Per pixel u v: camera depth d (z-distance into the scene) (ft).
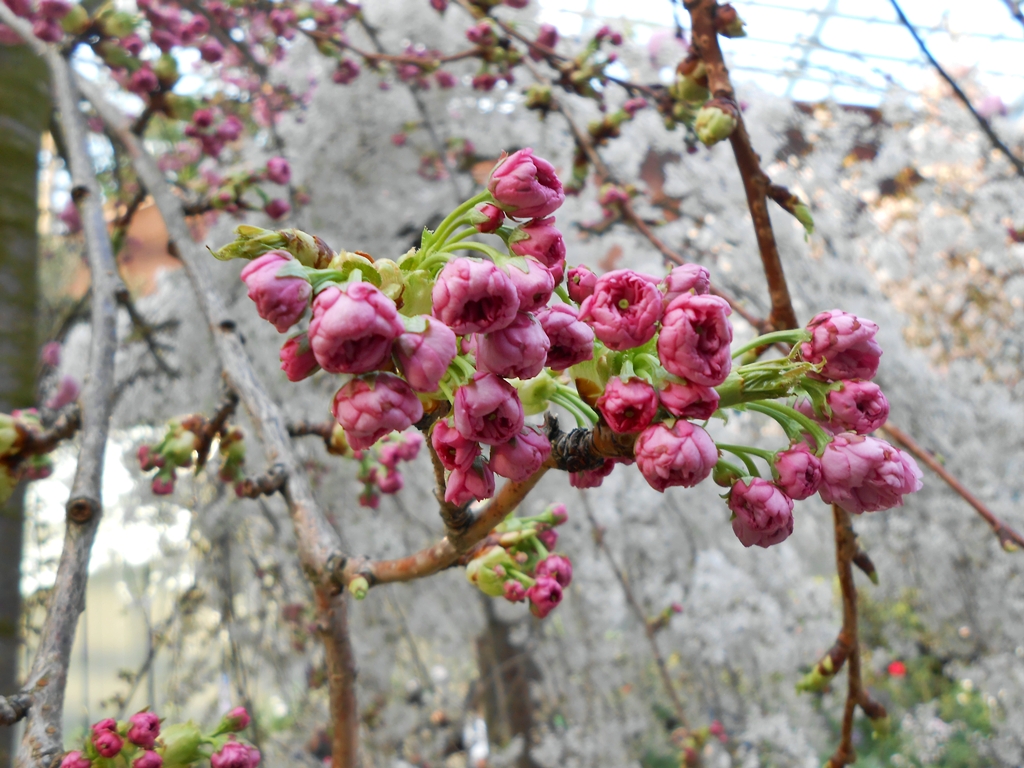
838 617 13.67
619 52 11.16
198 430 5.27
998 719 11.91
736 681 11.94
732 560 11.94
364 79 10.94
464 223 2.25
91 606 9.72
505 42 8.20
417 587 10.71
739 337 10.78
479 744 11.73
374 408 2.02
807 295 10.44
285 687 9.95
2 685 5.04
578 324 2.26
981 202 12.07
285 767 9.82
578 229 10.88
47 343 9.77
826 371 2.53
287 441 4.67
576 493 10.71
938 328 12.89
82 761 3.03
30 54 7.16
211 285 5.84
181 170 11.23
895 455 2.48
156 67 7.40
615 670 11.25
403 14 11.20
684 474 2.25
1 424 4.36
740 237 10.57
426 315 2.23
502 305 2.02
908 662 15.12
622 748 10.87
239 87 11.21
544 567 3.90
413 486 10.24
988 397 11.59
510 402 2.20
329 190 11.00
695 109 6.84
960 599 11.30
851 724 4.69
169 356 10.44
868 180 12.18
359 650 10.20
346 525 9.82
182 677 9.76
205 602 9.51
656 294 2.19
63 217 11.07
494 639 11.55
